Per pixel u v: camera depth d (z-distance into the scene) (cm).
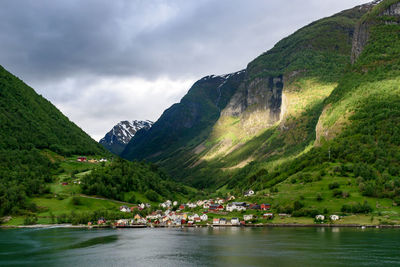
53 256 15688
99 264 14075
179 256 15362
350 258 13800
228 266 13400
